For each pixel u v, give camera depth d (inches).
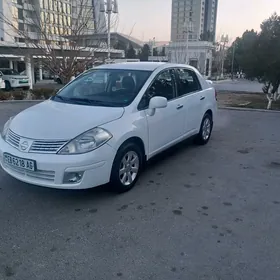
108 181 134.7
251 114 383.2
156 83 169.8
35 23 493.7
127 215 125.6
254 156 207.2
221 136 263.4
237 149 223.3
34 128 130.9
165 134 173.2
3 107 413.7
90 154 124.2
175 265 95.6
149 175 169.3
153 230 114.8
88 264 95.6
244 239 110.0
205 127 230.7
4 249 102.2
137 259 98.2
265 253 102.1
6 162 133.4
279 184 160.2
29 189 148.1
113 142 132.1
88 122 131.9
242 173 175.0
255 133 275.7
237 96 725.3
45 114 143.0
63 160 121.0
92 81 175.6
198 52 1956.2
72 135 124.8
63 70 460.4
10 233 111.6
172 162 191.8
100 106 149.2
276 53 566.6
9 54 941.8
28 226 116.4
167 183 158.7
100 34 518.0
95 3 521.0
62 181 122.9
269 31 593.3
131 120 143.9
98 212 127.7
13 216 123.6
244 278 90.5
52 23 492.1
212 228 116.9
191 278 90.2
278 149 224.5
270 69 588.1
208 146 230.2
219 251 102.8
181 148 223.8
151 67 177.8
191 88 208.8
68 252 101.3
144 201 138.2
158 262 96.9
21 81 796.6
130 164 147.6
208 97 227.8
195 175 170.7
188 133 203.6
